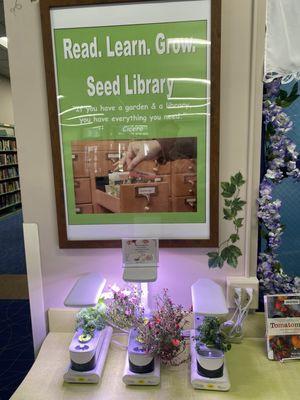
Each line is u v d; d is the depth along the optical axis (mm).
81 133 1044
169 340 924
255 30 958
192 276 1109
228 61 988
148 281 970
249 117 1014
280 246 1177
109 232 1093
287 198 1152
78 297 922
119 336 1099
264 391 874
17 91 1044
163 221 1073
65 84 1019
